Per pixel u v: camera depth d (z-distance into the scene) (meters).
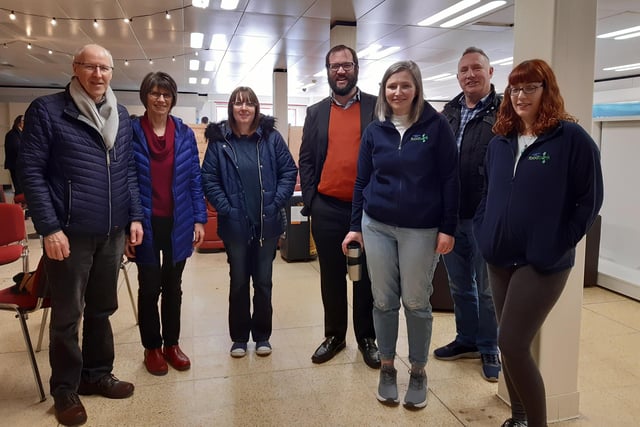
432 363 2.67
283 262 5.01
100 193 2.01
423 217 2.02
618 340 2.95
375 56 8.70
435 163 2.04
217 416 2.14
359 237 2.29
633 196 4.10
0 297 2.33
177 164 2.42
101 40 7.22
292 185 2.71
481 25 6.39
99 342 2.29
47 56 8.59
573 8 1.92
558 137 1.60
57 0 5.21
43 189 1.91
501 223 1.71
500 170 1.75
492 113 2.43
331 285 2.68
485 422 2.09
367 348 2.67
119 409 2.19
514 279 1.70
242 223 2.59
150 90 2.32
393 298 2.20
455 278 2.68
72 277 2.02
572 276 2.05
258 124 2.63
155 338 2.54
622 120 4.10
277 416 2.15
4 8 5.52
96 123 1.98
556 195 1.60
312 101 16.41
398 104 2.01
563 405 2.10
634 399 2.28
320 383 2.44
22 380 2.46
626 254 4.20
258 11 5.63
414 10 5.65
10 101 12.78
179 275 2.57
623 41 7.52
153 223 2.42
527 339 1.68
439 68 9.98
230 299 2.72
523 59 2.03
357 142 2.51
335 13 5.75
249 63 9.38
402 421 2.10
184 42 7.36
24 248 3.12
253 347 2.88
